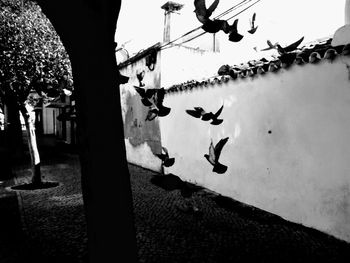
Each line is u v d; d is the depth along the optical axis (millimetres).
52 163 14875
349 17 5465
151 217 6676
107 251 1911
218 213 6883
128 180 1972
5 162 15180
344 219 5117
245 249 5035
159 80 11789
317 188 5602
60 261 4625
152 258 4719
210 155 1938
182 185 2078
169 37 13758
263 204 6973
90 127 1852
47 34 8766
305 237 5445
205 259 4691
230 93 7938
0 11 8414
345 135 5047
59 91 3746
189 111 2205
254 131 7156
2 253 4914
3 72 8445
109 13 1836
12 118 16406
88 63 1795
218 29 1805
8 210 7262
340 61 5055
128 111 14930
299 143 5957
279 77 6367
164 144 11586
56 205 7551
